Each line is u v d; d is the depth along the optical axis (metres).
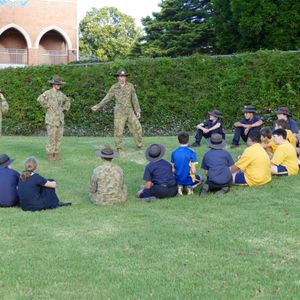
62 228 7.07
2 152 13.72
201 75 18.97
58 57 39.66
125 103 13.03
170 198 8.81
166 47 36.94
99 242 6.39
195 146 13.95
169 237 6.52
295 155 9.93
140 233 6.72
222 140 9.14
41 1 38.69
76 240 6.49
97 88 19.86
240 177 9.28
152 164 8.90
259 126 13.51
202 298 4.67
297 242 6.22
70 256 5.88
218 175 8.85
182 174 9.15
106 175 8.54
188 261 5.63
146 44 38.19
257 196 8.56
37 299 4.77
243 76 18.22
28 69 20.56
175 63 19.23
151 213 7.81
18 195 8.41
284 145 9.86
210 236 6.50
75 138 17.23
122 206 8.38
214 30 31.64
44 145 14.95
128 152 13.45
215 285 4.98
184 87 19.08
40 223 7.34
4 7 37.94
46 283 5.12
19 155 13.30
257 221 7.14
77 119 20.02
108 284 5.06
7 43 39.62
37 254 5.96
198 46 36.09
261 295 4.73
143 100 19.27
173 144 14.53
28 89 20.42
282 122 10.95
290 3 23.94
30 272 5.40
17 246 6.29
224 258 5.71
